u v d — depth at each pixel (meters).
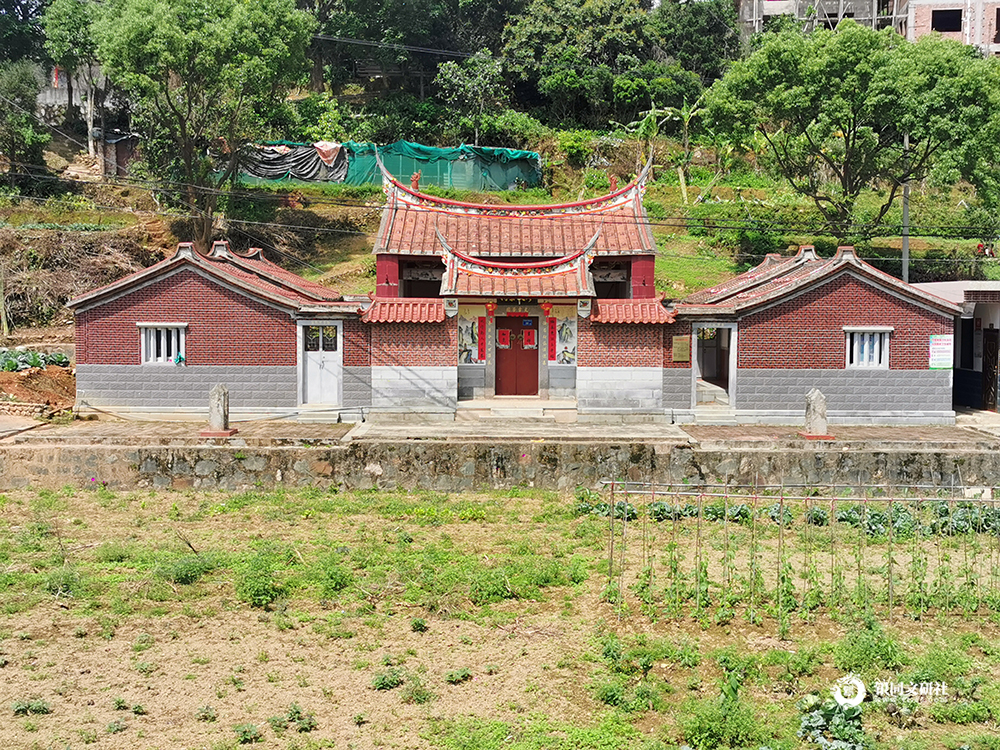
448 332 29.69
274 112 49.03
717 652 14.09
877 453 25.08
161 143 51.50
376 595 16.69
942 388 29.45
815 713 12.09
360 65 71.56
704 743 11.62
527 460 25.25
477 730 11.91
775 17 72.25
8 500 23.62
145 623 15.37
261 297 29.69
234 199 53.59
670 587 16.47
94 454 25.00
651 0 78.88
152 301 29.77
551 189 62.44
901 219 52.31
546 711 12.51
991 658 14.14
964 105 40.25
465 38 71.62
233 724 12.09
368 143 59.41
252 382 29.91
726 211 54.72
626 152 64.31
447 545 19.81
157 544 19.62
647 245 31.94
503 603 16.47
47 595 16.45
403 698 12.80
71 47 55.16
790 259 35.16
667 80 67.38
